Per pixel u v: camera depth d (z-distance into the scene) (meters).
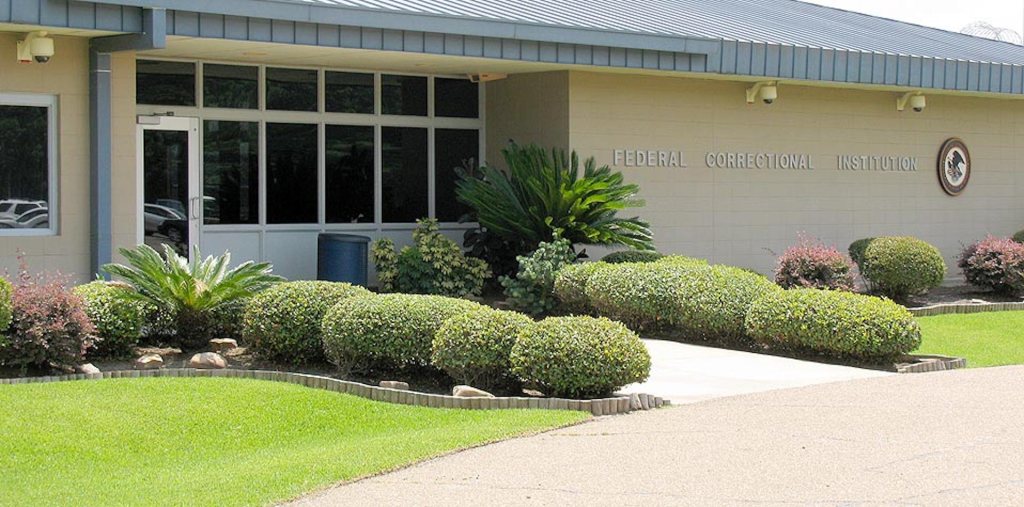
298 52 15.11
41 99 13.54
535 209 16.20
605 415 9.57
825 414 9.44
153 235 15.88
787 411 9.58
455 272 16.34
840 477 7.54
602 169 16.61
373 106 17.69
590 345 9.84
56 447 8.34
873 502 7.00
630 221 16.62
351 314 10.86
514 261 16.98
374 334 10.69
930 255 18.17
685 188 18.59
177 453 8.45
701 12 20.80
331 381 10.30
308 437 8.97
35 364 10.55
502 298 16.66
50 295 10.68
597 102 17.55
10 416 8.91
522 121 18.08
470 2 16.20
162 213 15.96
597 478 7.58
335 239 16.41
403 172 18.06
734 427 9.00
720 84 18.94
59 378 10.33
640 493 7.24
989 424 9.04
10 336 10.39
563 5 17.88
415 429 9.15
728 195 19.12
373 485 7.50
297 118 17.03
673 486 7.38
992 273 19.00
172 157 16.03
